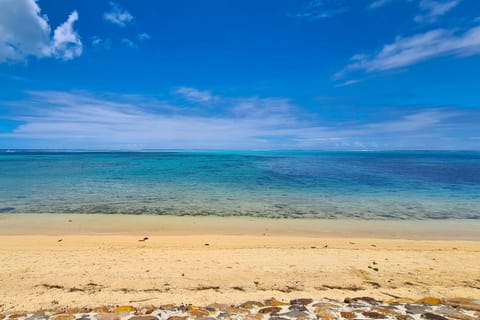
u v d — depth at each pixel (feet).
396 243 31.71
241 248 28.73
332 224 41.73
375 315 14.65
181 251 27.25
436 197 66.59
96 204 54.65
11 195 64.23
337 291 18.90
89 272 21.62
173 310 15.28
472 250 28.84
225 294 18.11
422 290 19.13
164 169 145.28
